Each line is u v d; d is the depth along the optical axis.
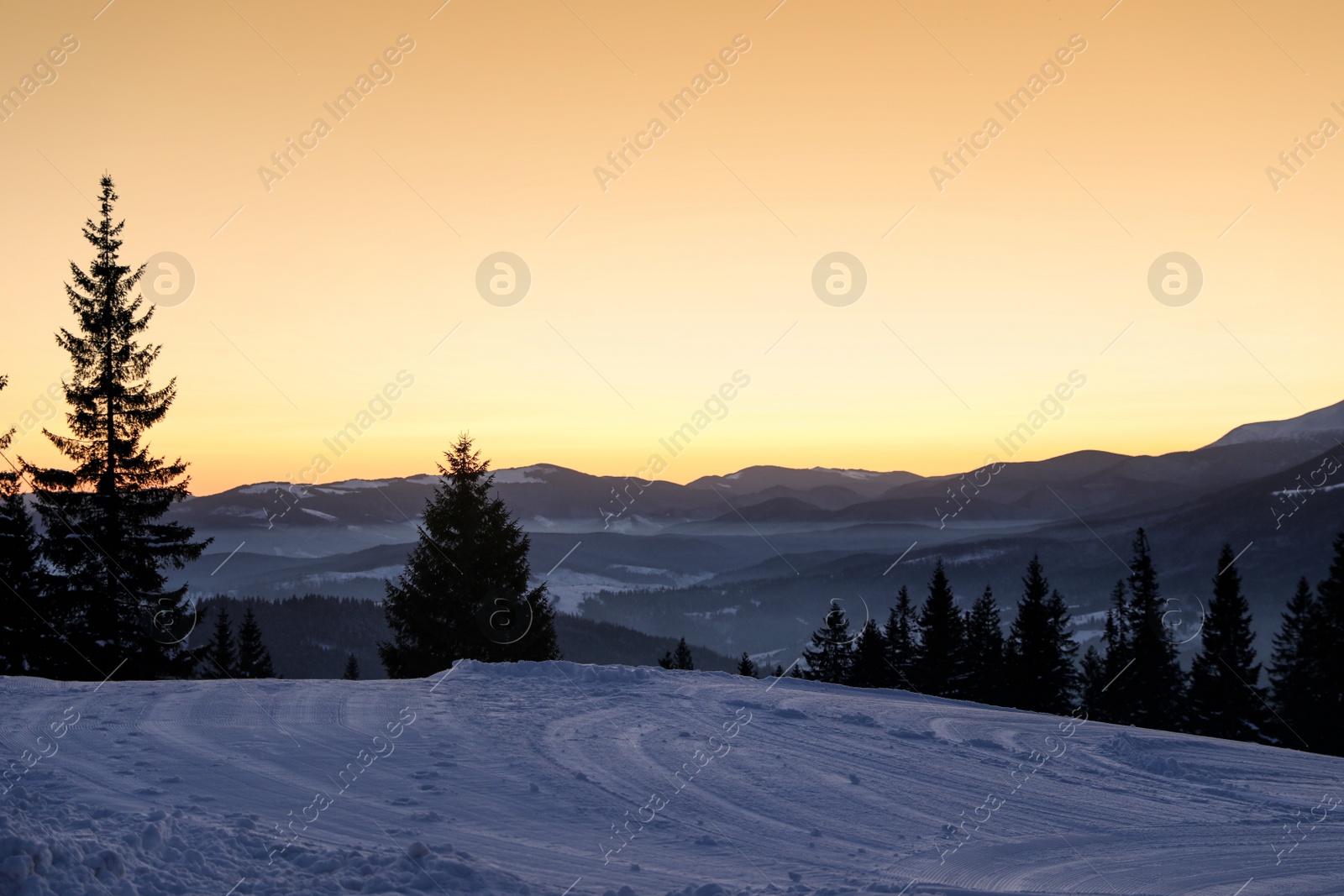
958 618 57.72
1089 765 12.99
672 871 7.95
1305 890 8.09
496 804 9.61
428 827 8.70
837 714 15.96
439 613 36.44
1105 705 56.00
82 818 7.43
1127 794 11.40
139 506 31.70
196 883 6.48
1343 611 50.41
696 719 14.71
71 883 5.98
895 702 18.47
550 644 38.31
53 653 30.69
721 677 20.58
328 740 11.84
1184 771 12.83
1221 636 54.53
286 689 15.33
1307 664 52.25
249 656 69.31
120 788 9.15
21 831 6.28
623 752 12.19
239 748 11.15
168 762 10.30
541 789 10.30
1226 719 52.44
